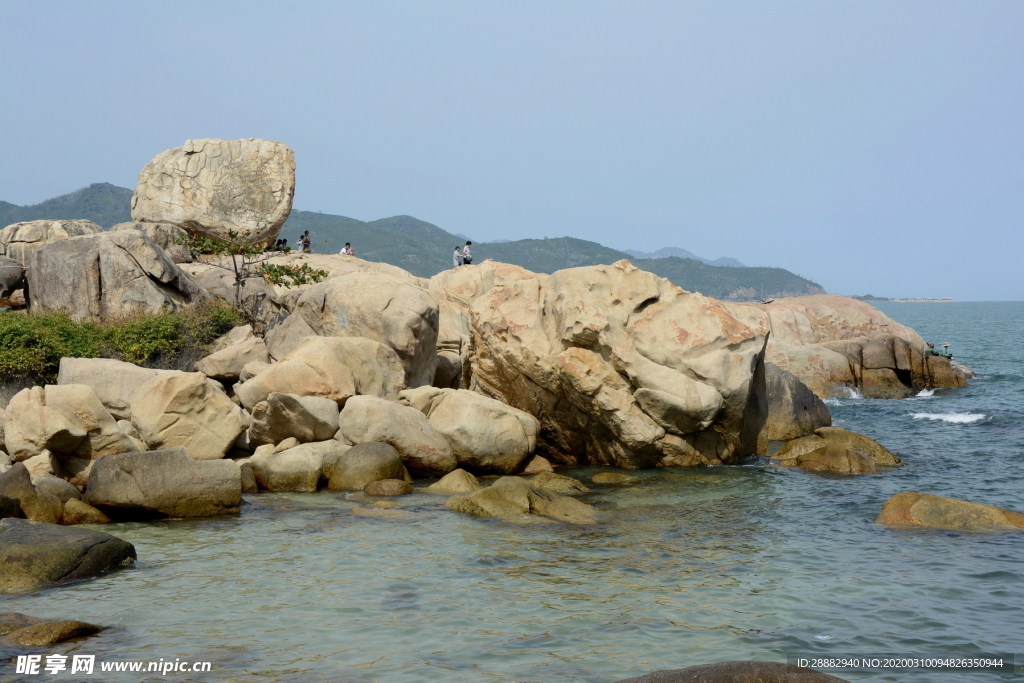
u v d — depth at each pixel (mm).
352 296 23766
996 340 89375
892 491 17047
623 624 9414
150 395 17234
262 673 7918
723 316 20031
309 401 17984
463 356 24984
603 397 19375
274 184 36500
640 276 20406
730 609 9938
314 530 13602
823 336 41438
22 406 15578
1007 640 8945
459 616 9656
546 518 14594
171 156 36719
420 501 15844
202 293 27766
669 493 17109
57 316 23484
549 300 20891
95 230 31922
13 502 12734
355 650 8578
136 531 13477
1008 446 23000
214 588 10594
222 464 14852
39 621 9023
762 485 17844
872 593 10531
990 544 12805
